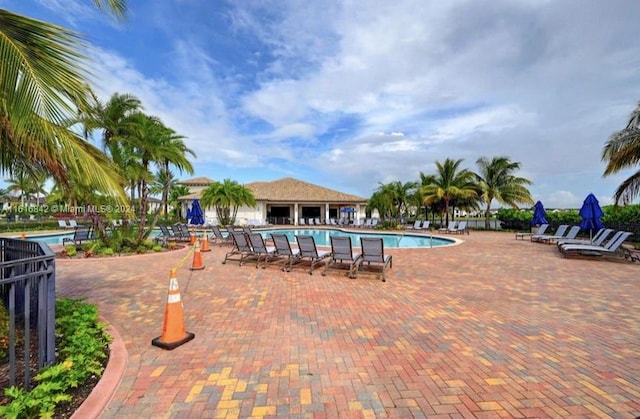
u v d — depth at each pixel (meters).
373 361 3.33
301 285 6.76
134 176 11.69
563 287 6.54
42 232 22.52
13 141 3.58
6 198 39.47
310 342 3.80
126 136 12.12
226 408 2.54
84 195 9.11
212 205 29.72
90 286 6.68
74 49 2.92
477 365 3.24
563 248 10.90
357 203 37.06
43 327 2.83
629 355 3.46
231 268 8.84
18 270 3.88
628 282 6.99
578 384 2.90
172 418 2.41
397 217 32.91
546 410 2.53
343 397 2.70
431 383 2.91
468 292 6.14
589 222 12.41
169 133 13.25
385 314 4.84
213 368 3.19
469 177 28.83
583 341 3.83
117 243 12.22
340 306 5.25
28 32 2.75
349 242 7.80
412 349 3.61
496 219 29.12
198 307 5.21
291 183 40.38
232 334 4.07
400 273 8.03
